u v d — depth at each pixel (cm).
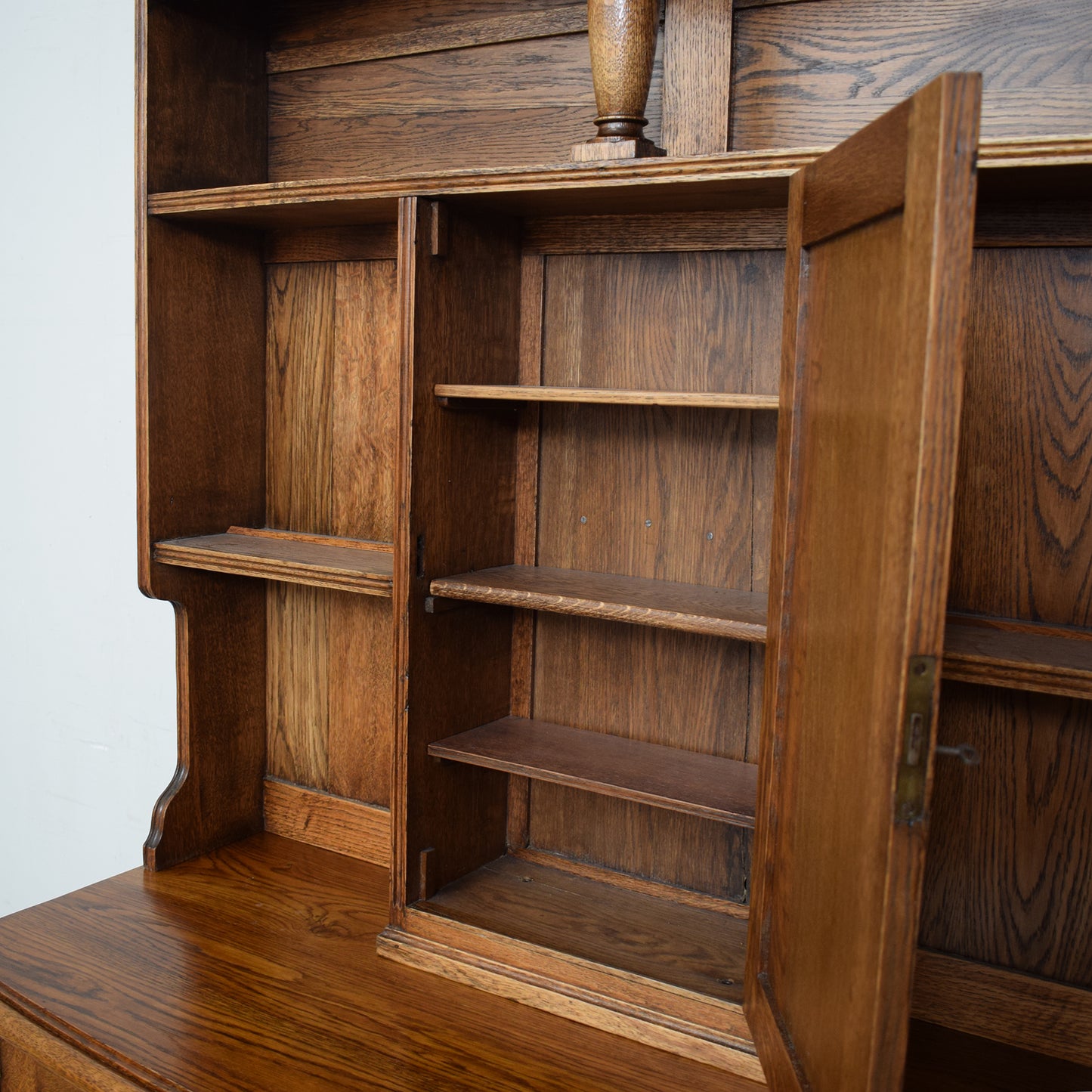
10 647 320
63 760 313
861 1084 111
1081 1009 174
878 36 176
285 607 253
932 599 102
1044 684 147
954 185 97
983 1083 168
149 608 287
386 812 241
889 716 106
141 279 218
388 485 233
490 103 214
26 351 300
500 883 216
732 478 199
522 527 220
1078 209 162
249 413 246
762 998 157
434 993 191
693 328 200
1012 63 168
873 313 118
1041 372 168
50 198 287
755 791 185
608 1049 175
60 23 278
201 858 244
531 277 214
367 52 225
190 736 239
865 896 112
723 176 157
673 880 214
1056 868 176
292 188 197
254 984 192
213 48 226
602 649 216
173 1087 164
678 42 186
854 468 124
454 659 207
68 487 298
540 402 216
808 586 144
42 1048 178
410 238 183
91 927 211
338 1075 167
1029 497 171
